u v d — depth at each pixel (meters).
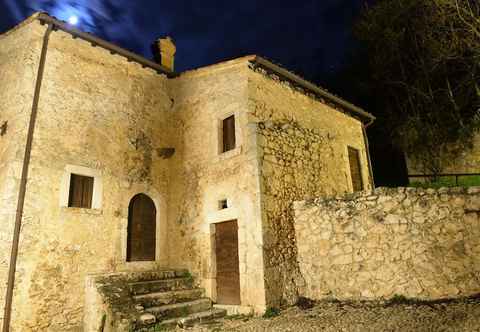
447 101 12.75
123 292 6.41
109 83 8.29
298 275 7.10
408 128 13.27
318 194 8.39
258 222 6.77
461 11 11.00
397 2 12.88
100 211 7.43
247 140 7.43
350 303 6.38
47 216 6.64
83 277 6.87
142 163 8.52
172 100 9.62
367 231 6.63
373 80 15.18
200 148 8.59
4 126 7.02
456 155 12.43
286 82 8.95
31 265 6.28
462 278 5.75
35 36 7.26
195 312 6.81
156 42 10.17
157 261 8.26
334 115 10.32
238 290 7.04
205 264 7.74
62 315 6.44
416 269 6.08
